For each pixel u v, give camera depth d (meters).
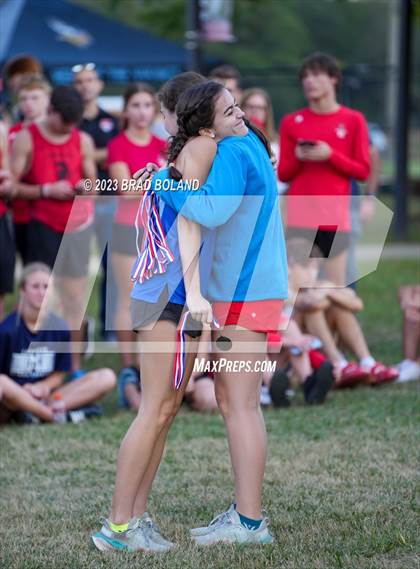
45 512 13.69
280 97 90.00
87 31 47.97
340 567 11.31
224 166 11.23
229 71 23.47
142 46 48.19
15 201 22.39
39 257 21.81
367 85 82.88
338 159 20.94
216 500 13.99
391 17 112.88
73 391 19.11
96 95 25.61
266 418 18.67
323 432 17.48
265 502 13.77
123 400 20.30
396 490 14.11
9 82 26.44
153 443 11.90
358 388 21.23
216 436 17.53
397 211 46.94
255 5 112.19
